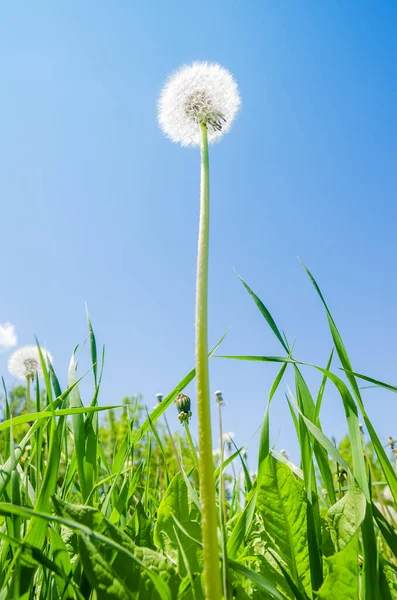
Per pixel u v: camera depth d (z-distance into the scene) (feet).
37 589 0.64
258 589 0.69
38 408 0.87
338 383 0.68
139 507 0.77
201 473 0.51
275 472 0.74
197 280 0.62
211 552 0.48
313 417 0.77
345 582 0.55
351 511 0.64
